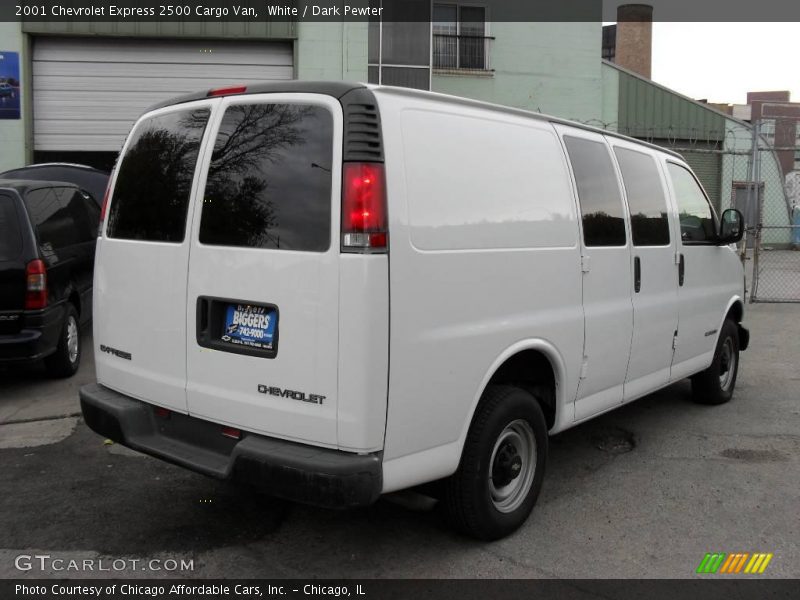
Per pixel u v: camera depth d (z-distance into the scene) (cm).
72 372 697
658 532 393
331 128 307
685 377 565
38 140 1359
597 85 1817
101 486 446
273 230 317
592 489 451
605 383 451
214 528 392
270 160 323
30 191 653
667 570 353
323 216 304
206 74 1383
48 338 630
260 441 317
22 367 724
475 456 352
